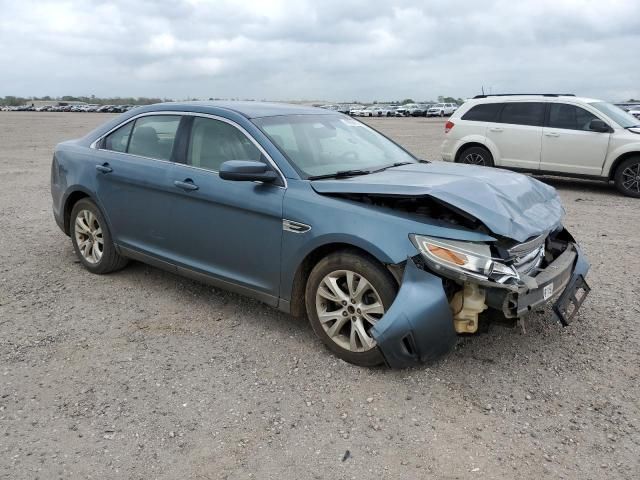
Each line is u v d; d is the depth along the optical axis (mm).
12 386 3645
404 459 2943
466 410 3369
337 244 3799
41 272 5812
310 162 4285
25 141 24359
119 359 4000
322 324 3969
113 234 5363
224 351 4109
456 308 3572
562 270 3902
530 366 3875
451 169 4508
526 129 11430
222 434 3158
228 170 3912
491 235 3463
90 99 134500
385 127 37688
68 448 3041
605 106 11016
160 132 5004
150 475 2832
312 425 3232
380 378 3713
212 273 4539
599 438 3107
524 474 2826
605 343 4211
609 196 10617
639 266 6066
